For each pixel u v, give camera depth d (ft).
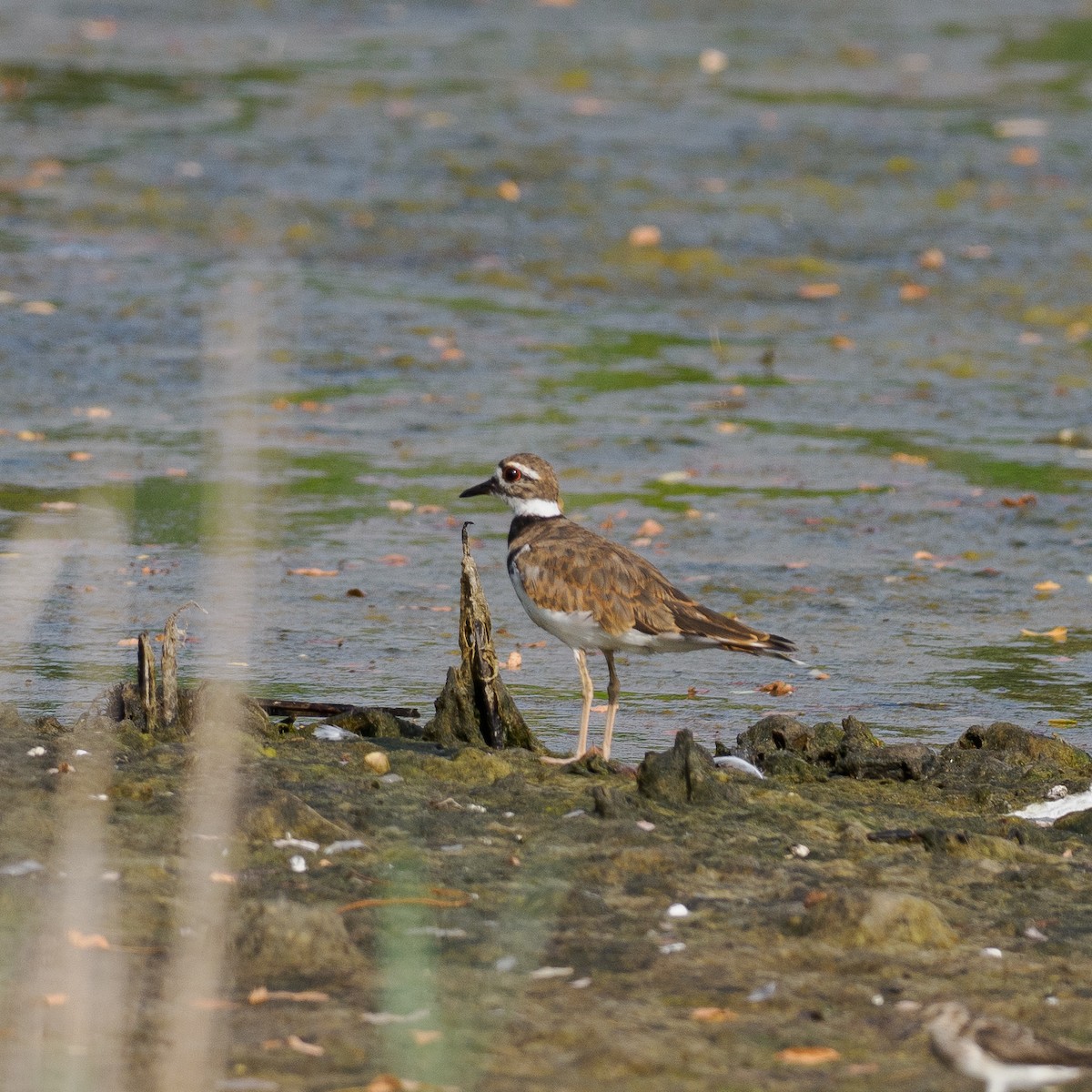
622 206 90.22
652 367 70.23
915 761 34.42
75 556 47.83
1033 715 39.63
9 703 36.73
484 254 82.84
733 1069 21.35
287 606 45.62
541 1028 22.15
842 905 25.52
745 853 28.84
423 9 139.85
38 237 80.89
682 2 148.66
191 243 81.35
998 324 76.38
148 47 120.47
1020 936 25.85
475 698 35.81
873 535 53.31
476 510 54.80
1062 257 85.05
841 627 45.75
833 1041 22.17
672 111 109.50
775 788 32.55
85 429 58.90
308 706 36.96
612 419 63.98
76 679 38.99
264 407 63.05
